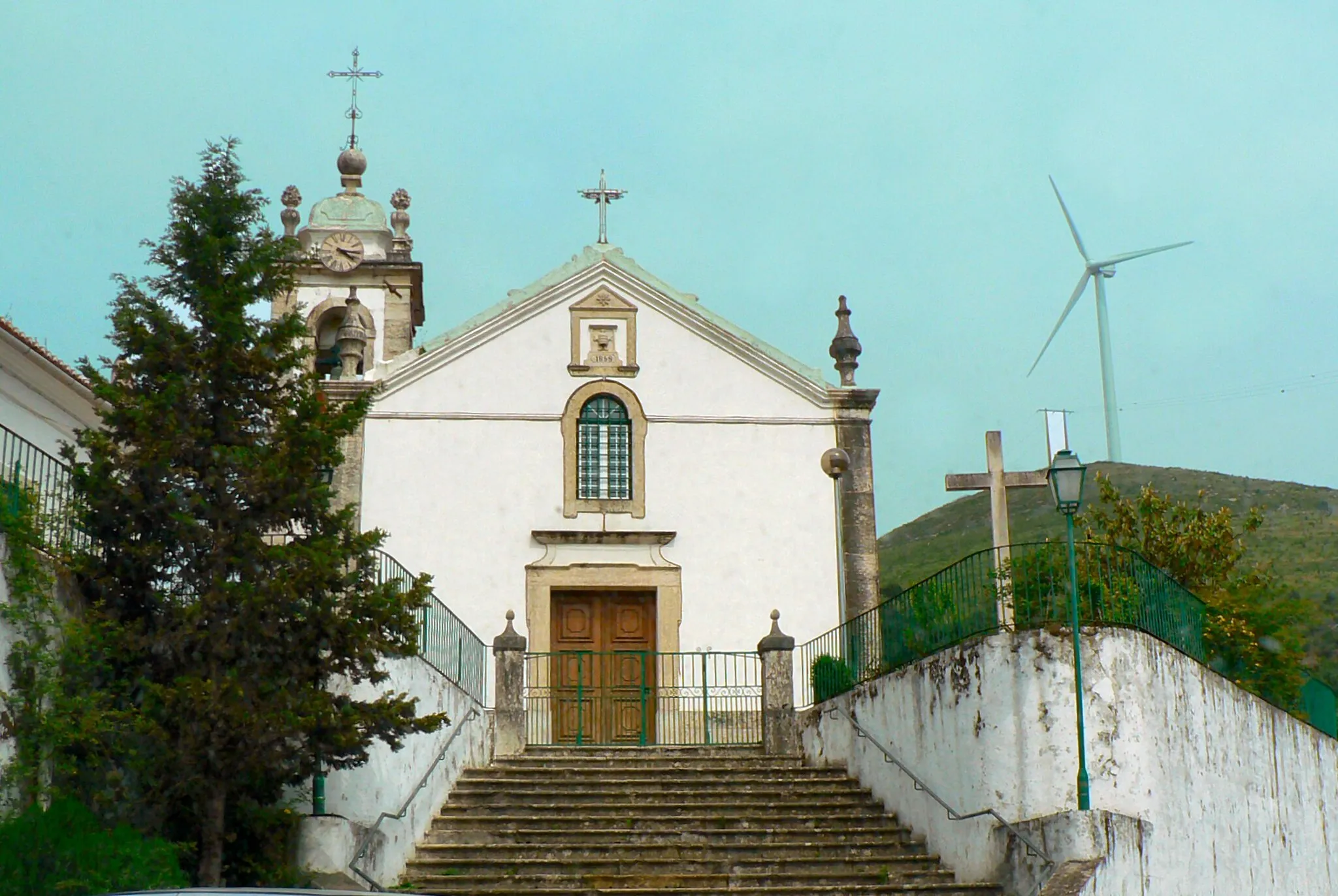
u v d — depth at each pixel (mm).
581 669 21969
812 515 24172
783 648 20766
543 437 24141
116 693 13977
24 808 12812
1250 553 48094
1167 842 15797
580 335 24547
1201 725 17203
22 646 13234
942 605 17500
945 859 16547
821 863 16453
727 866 16297
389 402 24062
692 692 23203
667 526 23969
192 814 14125
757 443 24391
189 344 14609
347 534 14977
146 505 14258
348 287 28125
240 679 14008
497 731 20141
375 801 15391
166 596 14328
